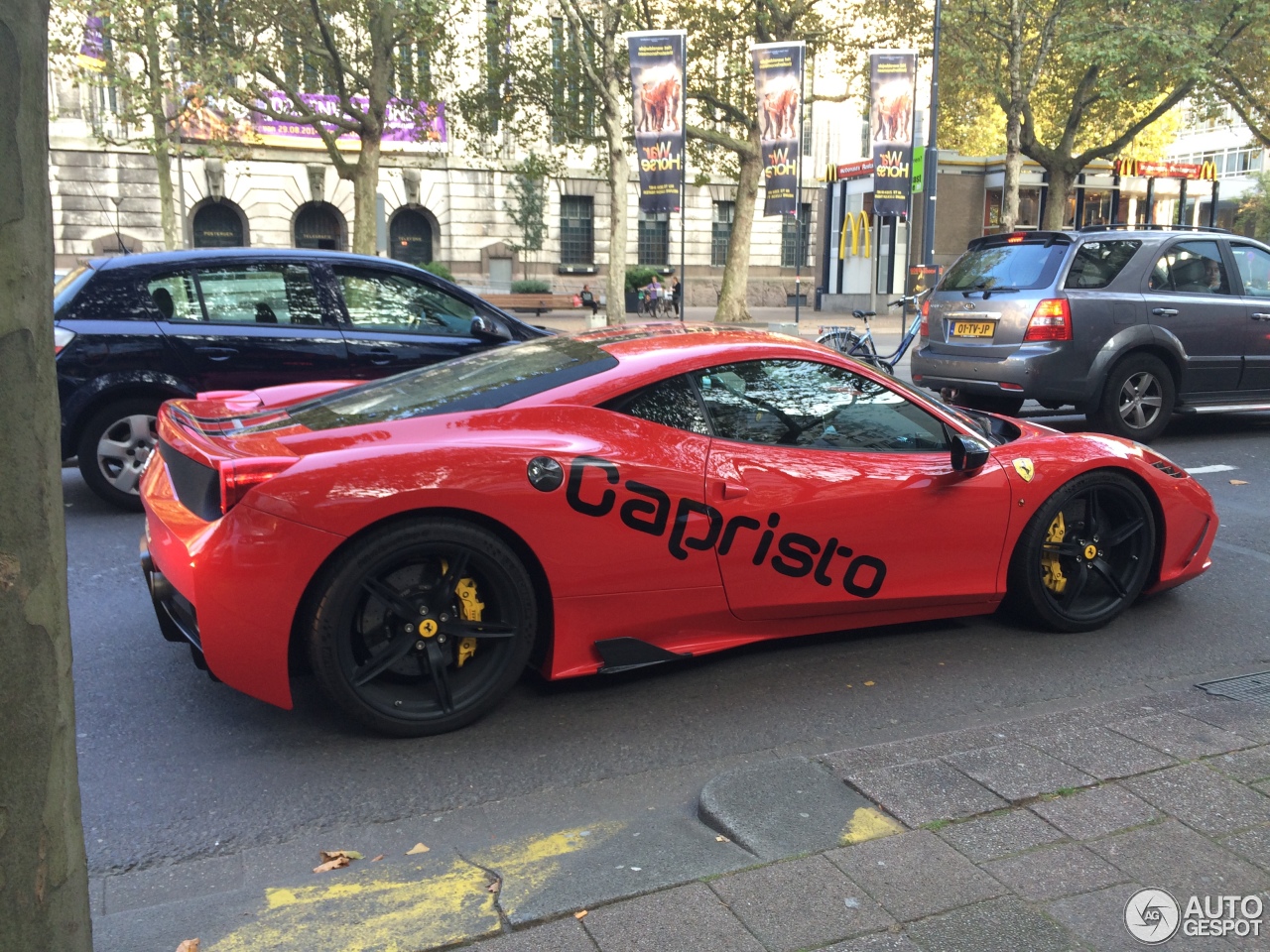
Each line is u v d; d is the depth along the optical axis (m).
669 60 20.52
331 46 20.53
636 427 3.56
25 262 1.17
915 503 3.95
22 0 1.14
